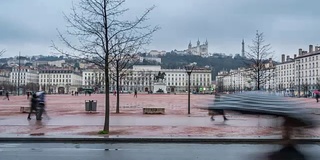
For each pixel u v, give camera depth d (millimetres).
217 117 25359
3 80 181375
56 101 57656
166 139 14562
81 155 11156
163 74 155750
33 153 11539
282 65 159750
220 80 186250
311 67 133500
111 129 17672
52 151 11992
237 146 13430
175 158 10680
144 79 186000
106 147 13062
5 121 21703
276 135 15477
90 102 31031
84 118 24141
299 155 9883
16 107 37812
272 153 10984
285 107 7141
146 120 23000
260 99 7039
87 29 34750
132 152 11828
